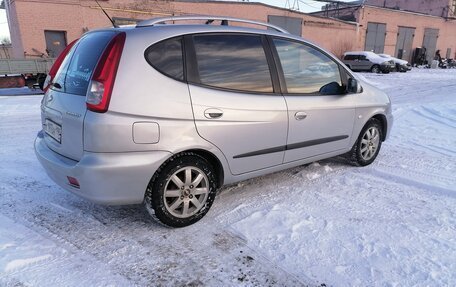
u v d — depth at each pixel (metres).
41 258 2.70
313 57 3.99
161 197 3.00
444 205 3.65
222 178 3.38
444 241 2.98
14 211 3.43
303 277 2.55
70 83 3.05
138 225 3.22
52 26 20.05
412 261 2.71
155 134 2.85
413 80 19.30
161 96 2.88
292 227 3.18
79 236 3.03
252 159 3.49
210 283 2.49
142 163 2.82
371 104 4.61
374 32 34.62
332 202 3.69
